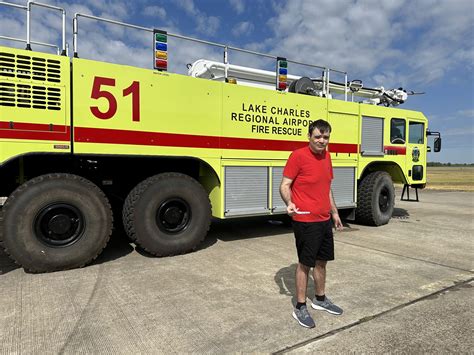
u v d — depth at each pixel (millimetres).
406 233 6516
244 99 5320
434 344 2479
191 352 2361
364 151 6914
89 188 4148
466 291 3523
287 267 4289
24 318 2848
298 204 2785
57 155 3990
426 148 8273
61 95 3928
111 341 2496
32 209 3842
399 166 7594
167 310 3020
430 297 3355
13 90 3689
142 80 4430
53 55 3891
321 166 2795
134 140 4387
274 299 3285
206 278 3861
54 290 3463
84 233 4129
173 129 4672
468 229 6965
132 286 3594
